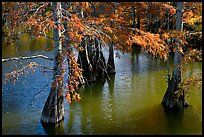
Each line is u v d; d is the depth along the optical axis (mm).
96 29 13008
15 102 18047
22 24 12414
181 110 16750
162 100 17625
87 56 21719
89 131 14562
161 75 23812
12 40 14188
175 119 15797
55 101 14938
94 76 22000
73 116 16172
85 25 12609
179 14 16219
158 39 14211
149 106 17516
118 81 22484
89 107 17500
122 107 17484
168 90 17078
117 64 27250
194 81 14914
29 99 18562
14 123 15289
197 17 17688
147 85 21406
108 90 20547
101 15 15227
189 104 17500
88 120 15719
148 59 28922
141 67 26203
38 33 12141
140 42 13523
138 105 17719
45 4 12844
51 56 28109
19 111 16734
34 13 12938
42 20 12719
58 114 15125
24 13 12820
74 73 13398
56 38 13797
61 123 15234
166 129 14742
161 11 18609
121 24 14836
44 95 19250
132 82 22172
